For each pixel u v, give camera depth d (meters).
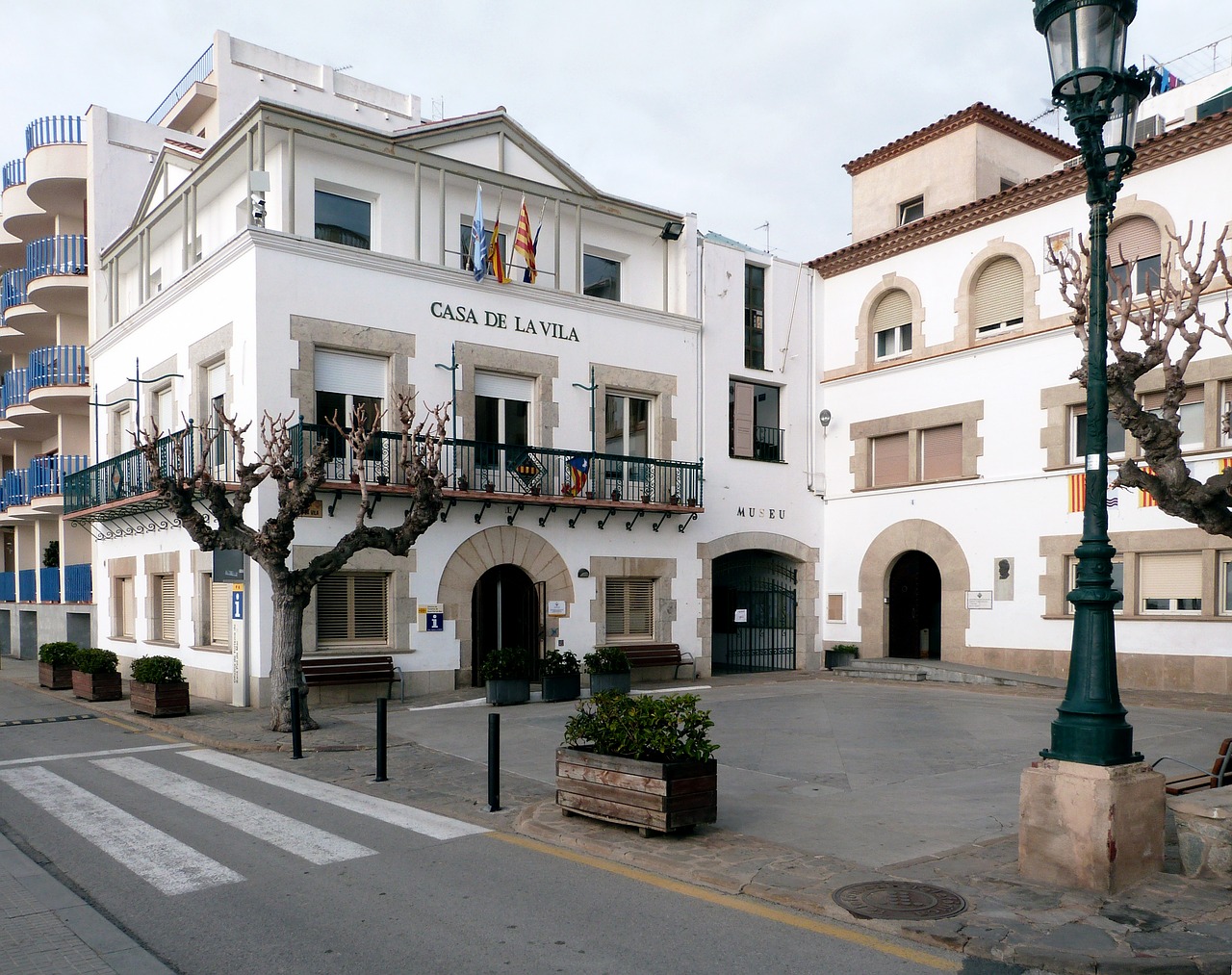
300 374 16.64
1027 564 19.50
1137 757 6.48
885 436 22.89
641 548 20.94
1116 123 6.77
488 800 9.19
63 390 26.84
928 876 6.56
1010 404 19.98
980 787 9.70
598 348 20.47
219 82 25.83
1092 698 6.42
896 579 23.11
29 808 9.26
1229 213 16.72
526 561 19.19
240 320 16.73
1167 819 8.08
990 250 20.47
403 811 9.02
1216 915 5.71
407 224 18.95
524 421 19.58
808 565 23.66
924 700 16.92
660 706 7.80
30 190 27.58
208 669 17.89
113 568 22.77
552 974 5.12
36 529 31.66
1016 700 16.81
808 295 24.19
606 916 6.02
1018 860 6.64
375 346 17.45
